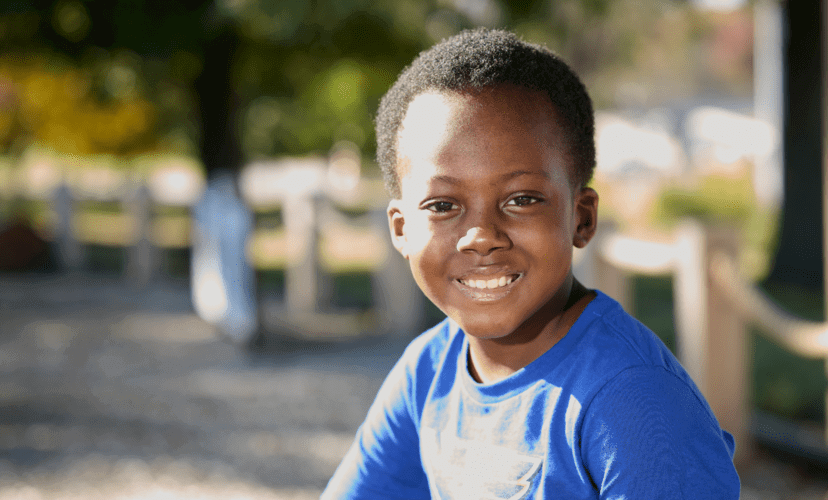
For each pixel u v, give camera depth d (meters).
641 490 1.06
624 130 22.69
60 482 4.33
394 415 1.47
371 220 8.15
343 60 8.42
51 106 12.98
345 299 9.59
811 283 9.77
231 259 7.55
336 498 1.56
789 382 5.62
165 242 13.97
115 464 4.62
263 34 7.39
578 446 1.14
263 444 5.02
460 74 1.18
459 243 1.16
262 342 7.47
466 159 1.15
